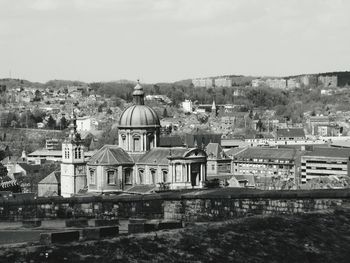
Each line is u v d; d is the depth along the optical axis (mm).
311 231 62156
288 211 73438
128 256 50938
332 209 69312
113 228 55688
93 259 49562
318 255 58438
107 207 75688
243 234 58719
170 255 52781
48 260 48531
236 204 74750
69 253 49594
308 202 73062
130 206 76188
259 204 74188
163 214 76375
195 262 52625
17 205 73438
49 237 51906
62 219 73750
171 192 83375
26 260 48031
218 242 56406
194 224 61781
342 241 61781
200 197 75688
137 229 59562
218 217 75062
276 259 56375
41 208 74062
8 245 50500
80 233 55188
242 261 54594
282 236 60219
